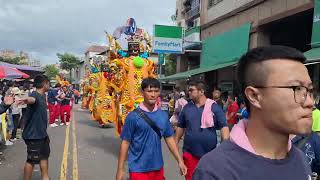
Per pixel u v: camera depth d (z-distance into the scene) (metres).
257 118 1.79
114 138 13.66
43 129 6.57
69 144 12.17
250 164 1.74
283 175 1.75
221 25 20.67
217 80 20.61
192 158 5.43
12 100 6.38
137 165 4.73
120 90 9.40
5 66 19.56
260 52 1.76
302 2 13.32
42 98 6.58
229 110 11.64
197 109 5.49
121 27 10.73
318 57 9.87
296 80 1.68
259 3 16.34
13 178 7.99
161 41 20.59
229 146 1.80
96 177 8.07
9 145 11.91
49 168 8.79
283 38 16.02
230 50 18.41
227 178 1.72
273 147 1.78
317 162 3.71
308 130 1.71
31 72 29.05
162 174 4.90
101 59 21.19
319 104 7.22
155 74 9.81
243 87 1.82
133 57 9.55
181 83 24.73
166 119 4.90
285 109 1.68
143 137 4.76
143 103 4.90
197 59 26.86
